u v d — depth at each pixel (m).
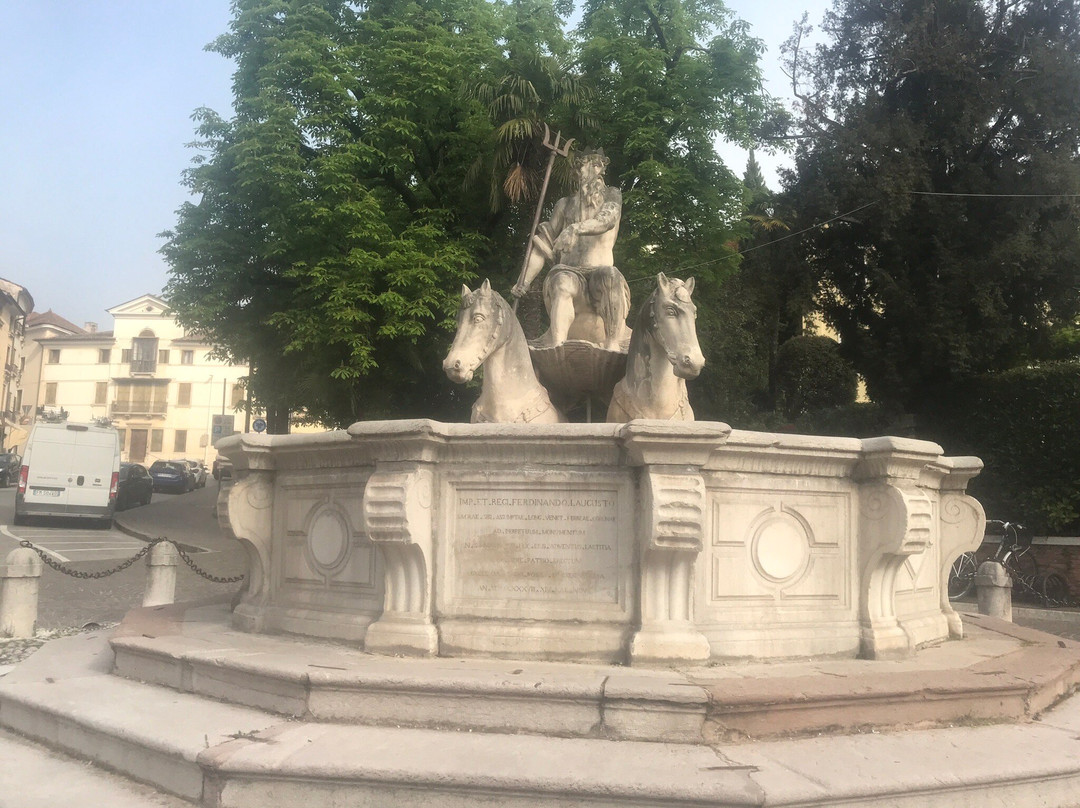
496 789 4.00
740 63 20.27
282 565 6.74
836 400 30.62
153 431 66.62
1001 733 4.84
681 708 4.52
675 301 6.38
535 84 18.14
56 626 9.89
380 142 19.44
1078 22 21.47
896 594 6.61
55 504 24.75
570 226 7.98
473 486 5.72
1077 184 20.22
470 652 5.51
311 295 18.31
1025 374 19.19
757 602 5.80
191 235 19.05
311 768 4.13
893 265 22.52
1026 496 18.42
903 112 22.38
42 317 73.19
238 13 20.47
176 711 5.15
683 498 5.25
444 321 17.70
